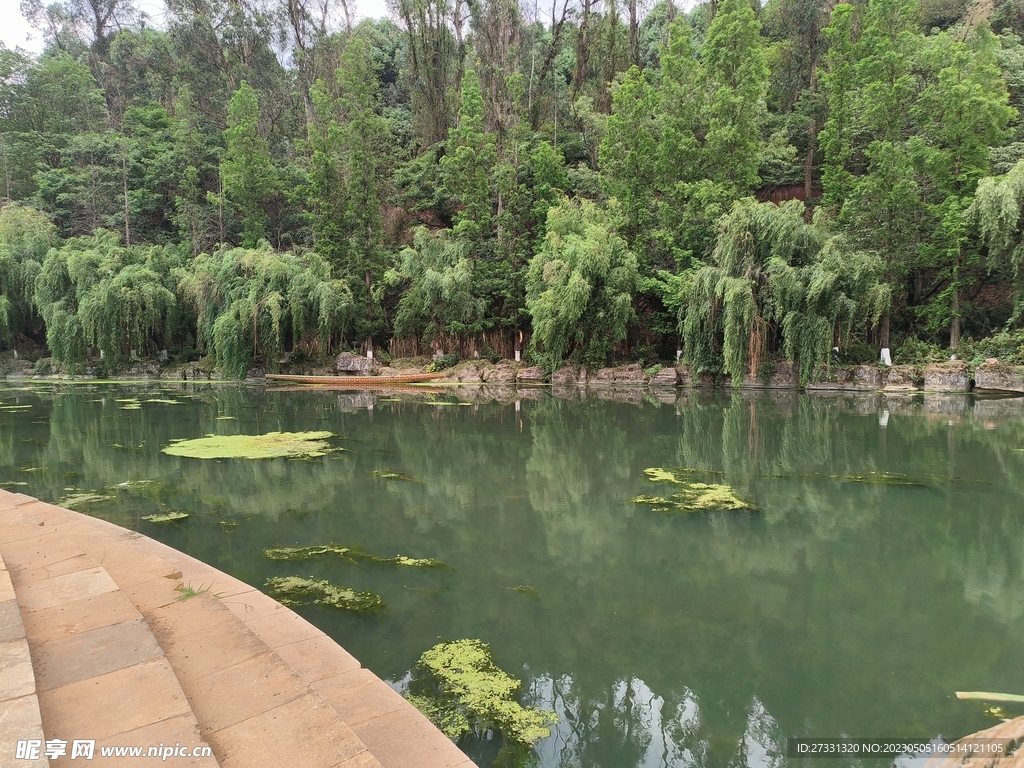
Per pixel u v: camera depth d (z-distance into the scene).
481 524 9.23
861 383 26.14
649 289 31.61
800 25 42.25
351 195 38.31
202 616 4.51
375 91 53.16
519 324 36.34
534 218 36.81
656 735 4.49
